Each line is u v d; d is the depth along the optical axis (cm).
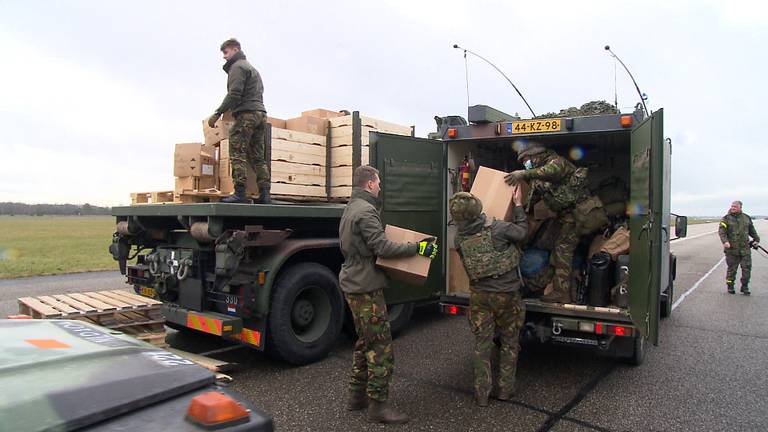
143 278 593
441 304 541
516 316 421
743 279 998
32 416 120
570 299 500
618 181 631
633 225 425
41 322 204
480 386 408
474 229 415
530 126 488
